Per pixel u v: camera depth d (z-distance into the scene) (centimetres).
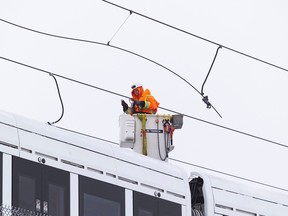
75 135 3509
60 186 3400
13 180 3266
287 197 4238
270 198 4156
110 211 3538
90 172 3503
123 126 4084
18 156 3300
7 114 3322
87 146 3525
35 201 3312
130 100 4216
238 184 4072
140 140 4106
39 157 3356
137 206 3628
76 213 3428
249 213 4050
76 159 3469
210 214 3928
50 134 3419
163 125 4131
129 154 3672
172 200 3759
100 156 3556
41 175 3350
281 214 4166
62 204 3391
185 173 3853
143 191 3662
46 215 3334
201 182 3988
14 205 3253
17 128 3325
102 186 3528
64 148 3444
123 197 3588
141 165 3691
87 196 3475
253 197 4091
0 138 3266
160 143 4119
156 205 3697
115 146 3638
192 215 3906
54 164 3397
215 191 3969
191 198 3988
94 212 3484
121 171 3606
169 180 3772
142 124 4112
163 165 3788
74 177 3450
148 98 4178
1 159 3253
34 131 3372
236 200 4019
